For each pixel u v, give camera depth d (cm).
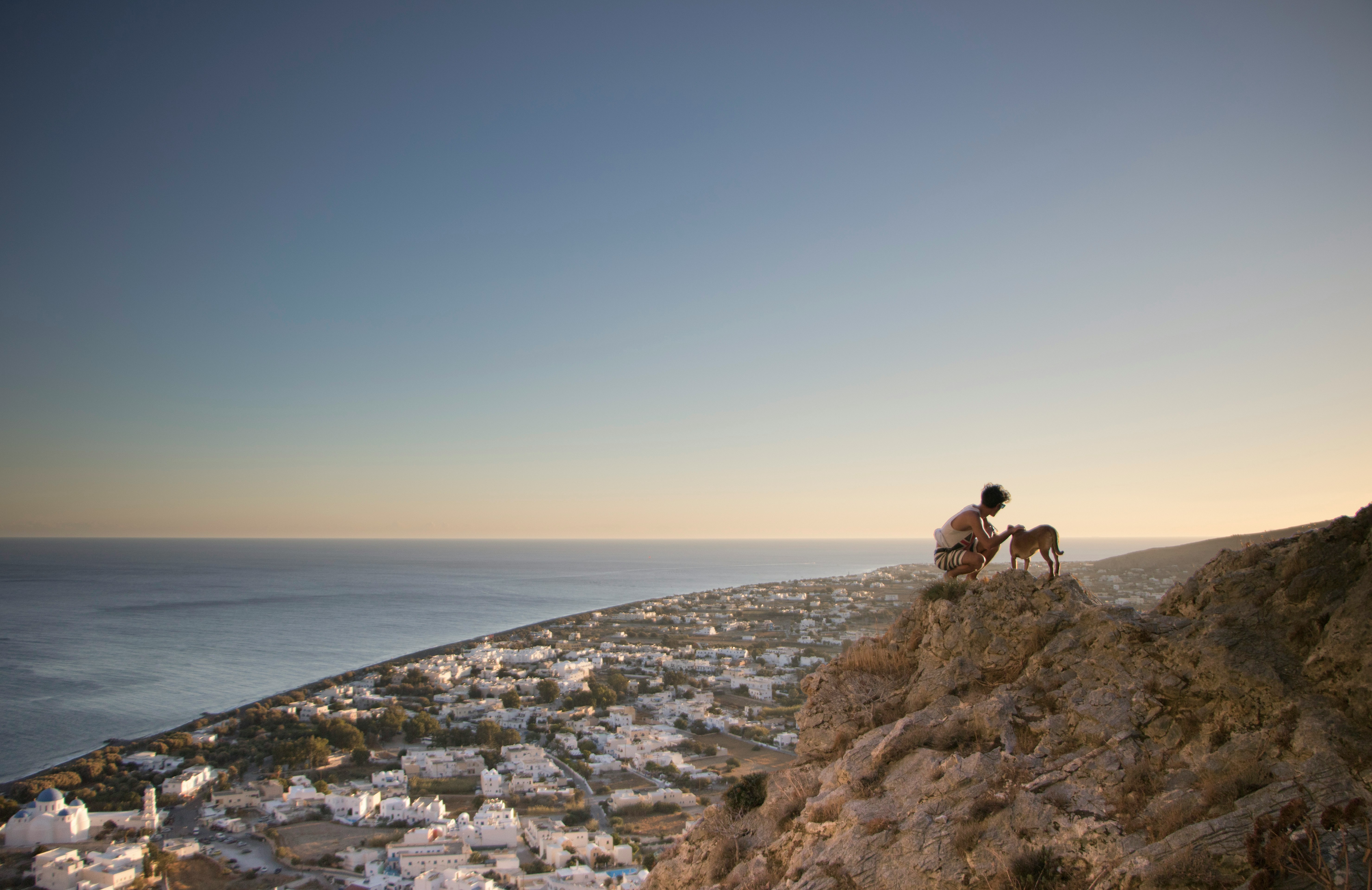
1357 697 625
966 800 809
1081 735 812
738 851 1095
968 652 1077
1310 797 572
